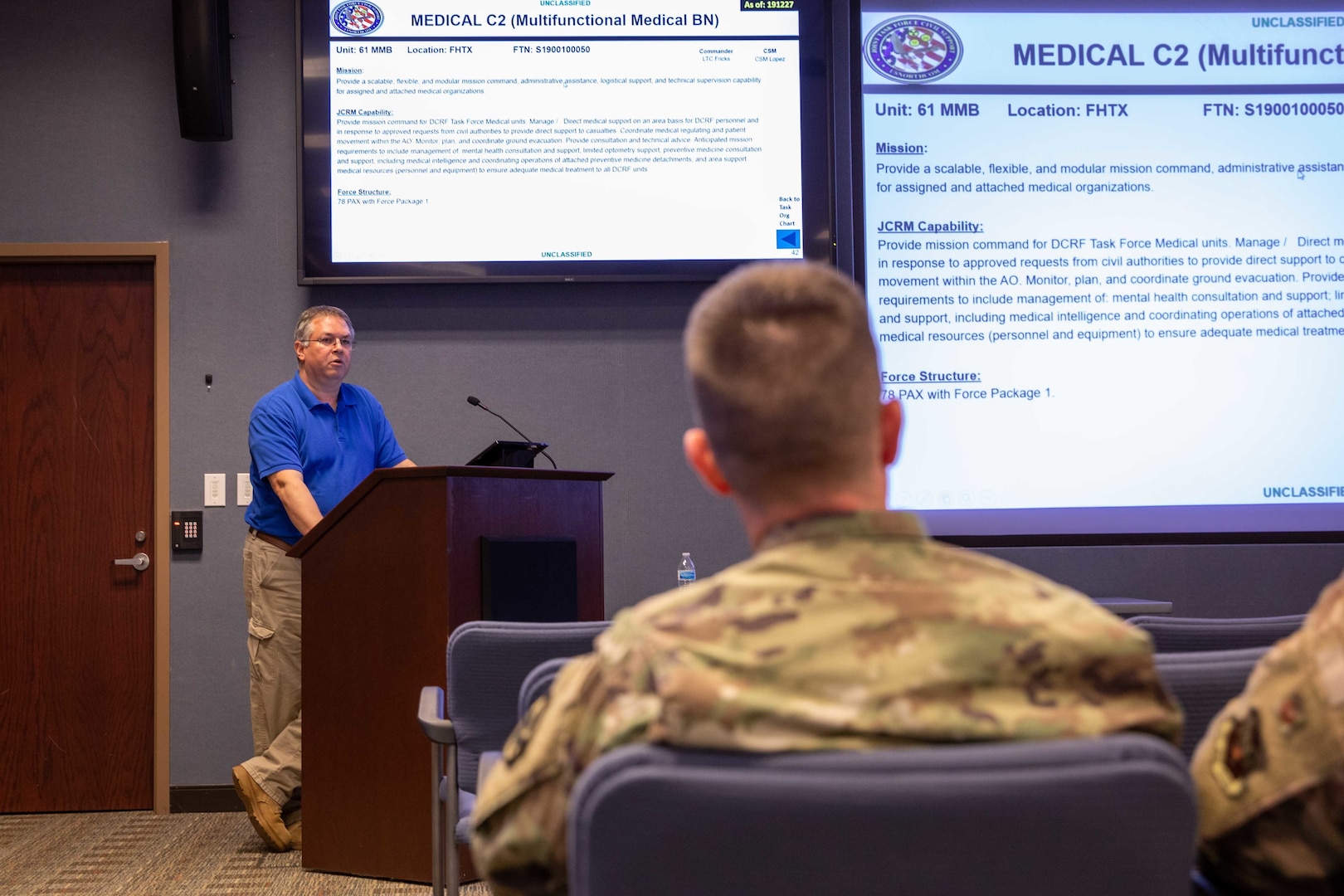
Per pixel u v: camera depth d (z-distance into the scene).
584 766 0.65
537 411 3.80
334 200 3.68
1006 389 3.77
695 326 0.74
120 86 3.79
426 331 3.80
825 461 0.69
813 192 3.75
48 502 3.79
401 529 2.69
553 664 1.05
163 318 3.76
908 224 3.78
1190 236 3.80
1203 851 0.71
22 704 3.75
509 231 3.71
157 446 3.74
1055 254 3.79
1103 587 3.79
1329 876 0.65
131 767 3.76
